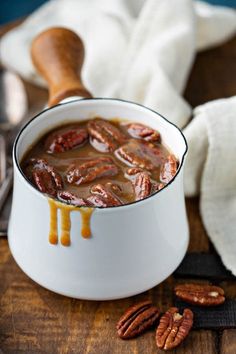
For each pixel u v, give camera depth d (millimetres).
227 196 509
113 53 621
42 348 404
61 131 447
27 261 417
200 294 432
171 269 426
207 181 508
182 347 407
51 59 526
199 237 483
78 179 410
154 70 579
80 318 423
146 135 444
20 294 437
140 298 437
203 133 504
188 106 562
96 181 412
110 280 406
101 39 632
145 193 399
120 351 403
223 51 661
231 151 500
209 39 654
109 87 604
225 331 418
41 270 413
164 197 390
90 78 608
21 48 631
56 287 416
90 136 448
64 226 384
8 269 453
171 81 592
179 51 600
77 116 455
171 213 404
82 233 385
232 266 449
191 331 417
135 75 590
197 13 645
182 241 429
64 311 427
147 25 615
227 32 658
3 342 407
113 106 452
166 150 439
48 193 399
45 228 393
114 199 392
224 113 505
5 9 1071
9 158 536
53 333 414
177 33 603
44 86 621
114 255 395
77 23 658
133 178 417
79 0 674
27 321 420
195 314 425
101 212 375
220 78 628
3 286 442
